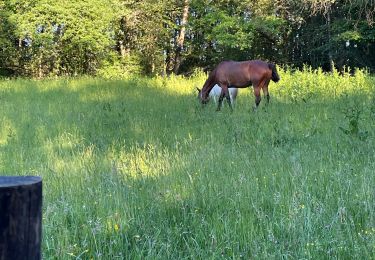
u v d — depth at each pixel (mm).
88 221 3568
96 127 9266
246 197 4145
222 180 4734
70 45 25219
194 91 16578
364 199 4023
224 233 3400
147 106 12688
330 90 15328
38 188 1351
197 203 4113
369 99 12680
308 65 29281
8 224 1307
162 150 6711
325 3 23734
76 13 24234
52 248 3164
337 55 26719
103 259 3141
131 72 27969
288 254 3025
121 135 8266
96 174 5180
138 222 3662
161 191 4367
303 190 4305
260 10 26859
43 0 23781
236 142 7312
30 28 23672
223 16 26844
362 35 24438
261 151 6414
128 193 4305
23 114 11109
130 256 3172
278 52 30125
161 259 3088
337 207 3924
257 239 3260
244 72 12641
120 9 26250
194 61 32500
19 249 1323
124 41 29109
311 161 5535
